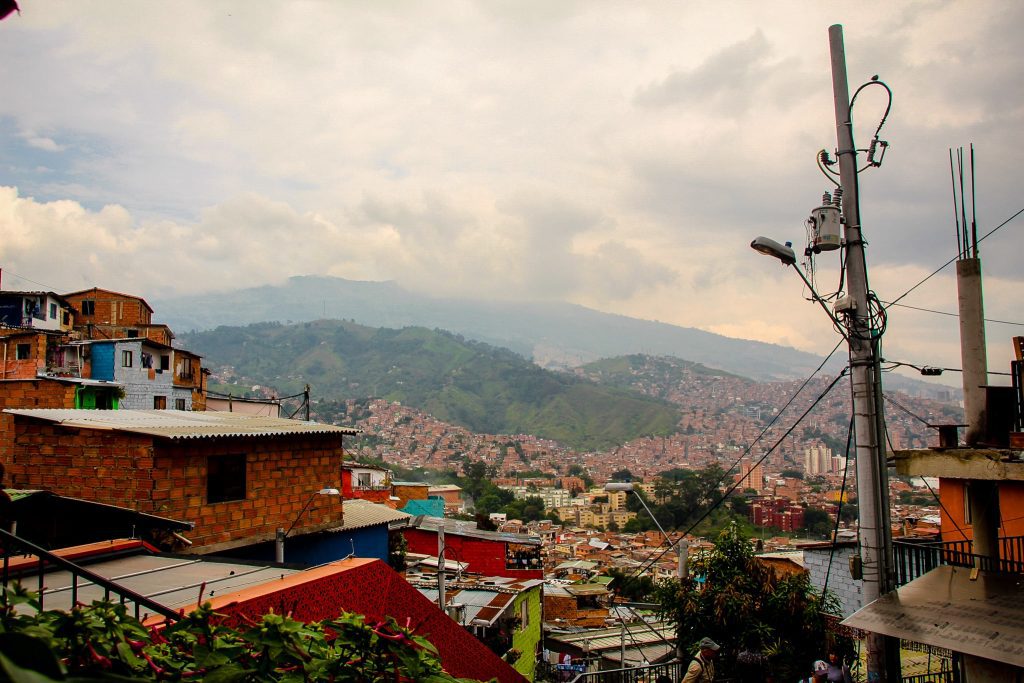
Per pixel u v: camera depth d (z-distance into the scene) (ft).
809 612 43.50
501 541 110.63
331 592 24.84
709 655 32.63
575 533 350.43
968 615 25.95
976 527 28.89
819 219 32.50
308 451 51.52
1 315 123.95
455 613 66.23
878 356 32.07
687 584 47.78
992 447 27.55
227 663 12.41
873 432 31.12
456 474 549.95
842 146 33.35
